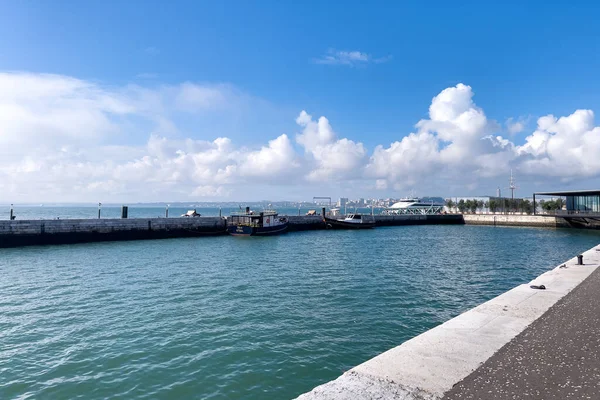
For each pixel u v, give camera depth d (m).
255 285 22.77
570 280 13.71
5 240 42.22
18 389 10.20
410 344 7.11
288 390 10.00
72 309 17.59
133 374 10.98
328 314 16.67
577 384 5.40
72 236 46.75
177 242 50.25
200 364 11.58
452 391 5.20
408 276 25.89
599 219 67.31
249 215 61.16
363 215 87.75
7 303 18.69
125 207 54.34
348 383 5.44
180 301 18.95
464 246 46.00
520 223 84.25
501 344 7.11
